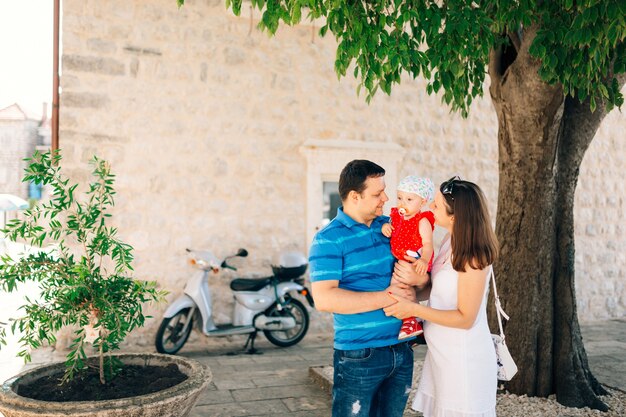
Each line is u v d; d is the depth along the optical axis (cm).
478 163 798
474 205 233
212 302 652
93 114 608
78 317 292
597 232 886
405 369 239
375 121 736
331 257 222
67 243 586
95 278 297
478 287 232
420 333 243
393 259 240
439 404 246
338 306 216
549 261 451
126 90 621
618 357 614
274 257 680
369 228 236
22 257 300
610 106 376
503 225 461
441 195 243
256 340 671
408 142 755
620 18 297
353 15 328
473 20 328
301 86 698
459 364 240
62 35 595
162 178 636
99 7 610
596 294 882
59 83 608
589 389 436
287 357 591
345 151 708
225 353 609
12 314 759
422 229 243
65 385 286
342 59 352
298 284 641
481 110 803
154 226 632
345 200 232
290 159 692
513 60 455
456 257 233
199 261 595
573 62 340
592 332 774
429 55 350
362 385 223
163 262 635
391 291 226
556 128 435
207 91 655
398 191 255
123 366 317
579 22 311
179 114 643
